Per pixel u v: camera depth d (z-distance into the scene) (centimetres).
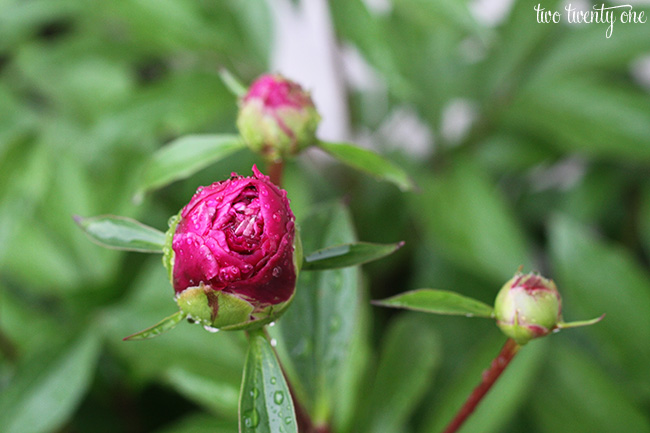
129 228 58
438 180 86
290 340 65
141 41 82
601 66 86
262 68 85
